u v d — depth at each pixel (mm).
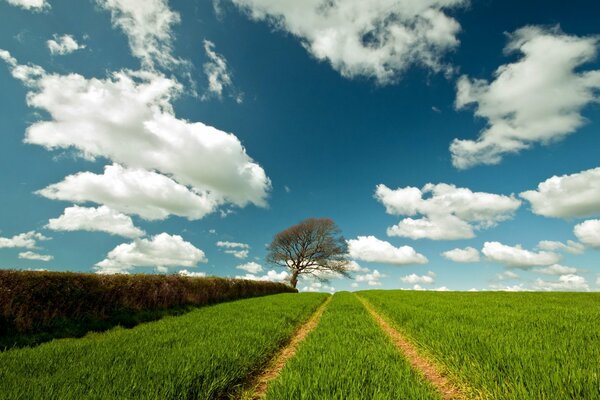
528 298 21266
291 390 3975
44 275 8961
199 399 3920
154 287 14086
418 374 5004
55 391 3717
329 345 6922
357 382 4277
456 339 6582
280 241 57094
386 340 7746
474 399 4441
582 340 6488
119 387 3826
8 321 7875
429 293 30328
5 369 4648
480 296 24328
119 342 6758
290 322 11773
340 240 56688
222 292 22734
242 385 5000
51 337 8344
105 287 11227
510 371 4469
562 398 3578
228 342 6723
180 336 7520
